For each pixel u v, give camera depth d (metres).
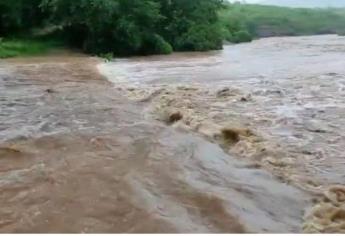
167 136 9.95
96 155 8.62
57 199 6.75
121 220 6.10
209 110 12.75
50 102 14.04
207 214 6.29
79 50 35.91
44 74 20.94
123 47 35.06
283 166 8.41
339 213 6.44
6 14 36.62
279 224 6.16
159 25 37.88
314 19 77.75
